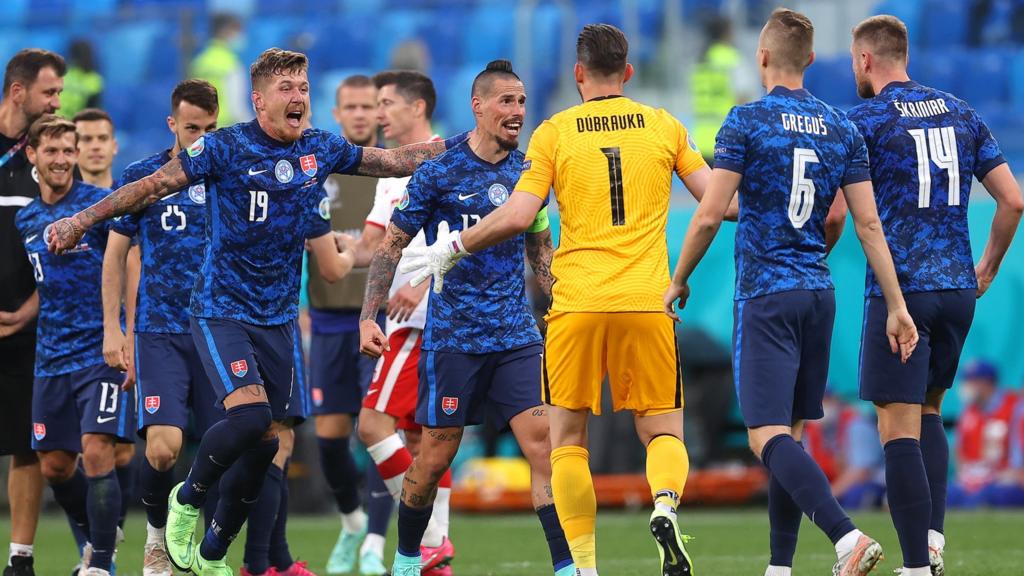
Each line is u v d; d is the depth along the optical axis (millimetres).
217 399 22516
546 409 22484
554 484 20547
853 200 20281
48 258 25578
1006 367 44969
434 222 22625
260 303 22078
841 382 46000
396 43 68312
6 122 27219
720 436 47344
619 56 20609
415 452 29047
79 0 74312
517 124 22422
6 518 48375
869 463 45875
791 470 19188
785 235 19875
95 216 21375
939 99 22031
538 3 66562
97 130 29531
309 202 22188
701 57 58688
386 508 28922
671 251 47281
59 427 25922
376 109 29594
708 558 30375
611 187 20062
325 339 30656
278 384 22453
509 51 65688
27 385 26734
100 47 68188
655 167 20297
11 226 26953
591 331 19938
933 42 62844
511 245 22531
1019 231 44750
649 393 20266
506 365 22656
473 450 49469
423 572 26500
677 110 56000
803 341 20094
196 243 24812
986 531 36125
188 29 53438
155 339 24688
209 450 21562
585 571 20312
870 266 20688
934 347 21938
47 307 25766
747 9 61031
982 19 62625
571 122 20344
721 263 46469
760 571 27328
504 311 22469
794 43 20406
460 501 46375
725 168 19688
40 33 69188
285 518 26453
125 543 36594
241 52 69500
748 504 47125
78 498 27094
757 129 19828
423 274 20672
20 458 26672
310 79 68188
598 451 46281
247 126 21844
